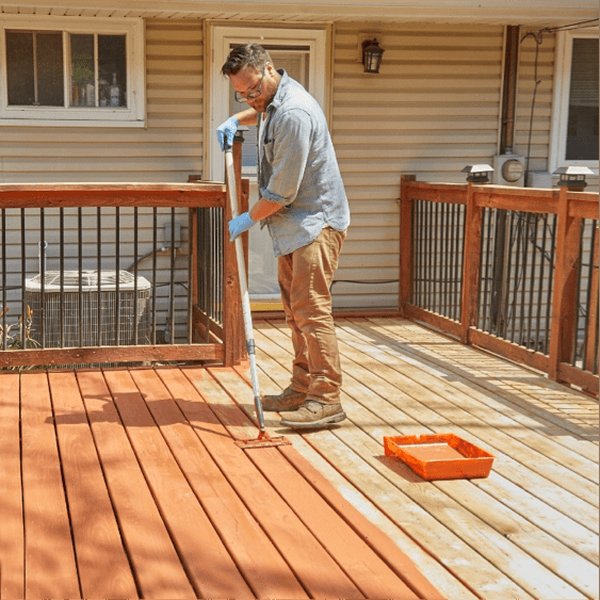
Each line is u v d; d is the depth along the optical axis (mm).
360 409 4199
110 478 3197
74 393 4344
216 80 6223
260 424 3652
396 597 2365
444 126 6637
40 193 4535
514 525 2854
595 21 6098
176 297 6383
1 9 5570
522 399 4402
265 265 6664
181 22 6102
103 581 2408
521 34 6652
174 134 6223
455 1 5824
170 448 3549
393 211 6676
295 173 3580
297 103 3570
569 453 3590
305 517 2895
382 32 6430
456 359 5289
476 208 5555
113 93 6102
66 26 5930
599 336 4348
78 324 5188
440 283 6160
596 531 2814
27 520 2803
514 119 6719
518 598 2367
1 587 2355
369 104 6500
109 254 6281
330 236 3797
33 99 5996
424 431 3865
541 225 6934
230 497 3051
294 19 6090
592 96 6836
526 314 7027
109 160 6156
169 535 2742
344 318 6613
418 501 3047
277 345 5645
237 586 2412
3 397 4238
